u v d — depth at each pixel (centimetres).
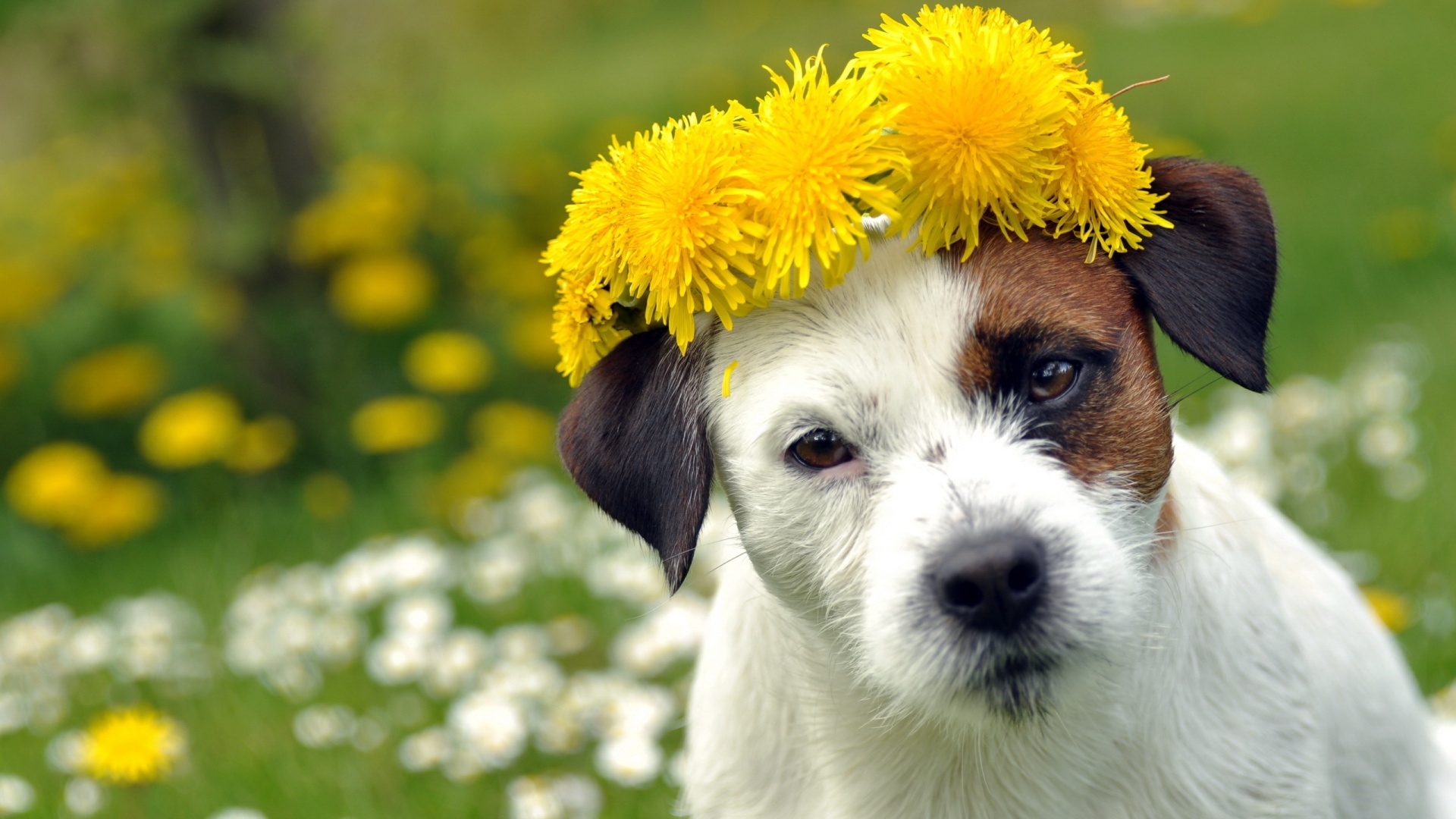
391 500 569
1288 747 252
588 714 387
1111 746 245
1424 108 887
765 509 234
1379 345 568
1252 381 226
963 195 210
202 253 639
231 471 614
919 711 236
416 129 773
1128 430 223
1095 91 222
